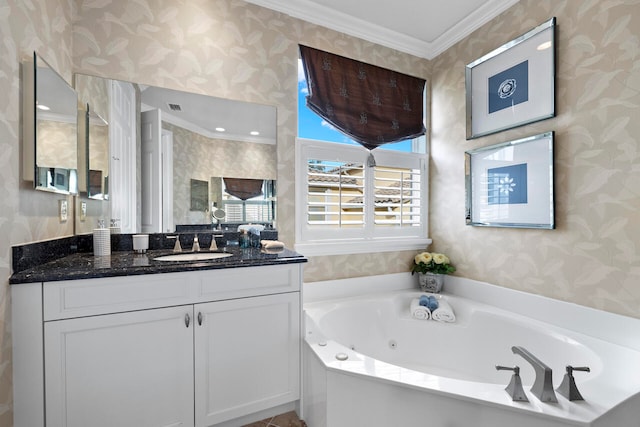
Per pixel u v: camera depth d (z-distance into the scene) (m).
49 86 1.28
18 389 1.06
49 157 1.28
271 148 2.07
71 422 1.13
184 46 1.83
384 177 2.51
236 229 2.00
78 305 1.13
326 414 1.29
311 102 2.17
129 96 1.72
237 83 1.96
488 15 2.12
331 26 2.23
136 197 1.77
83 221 1.66
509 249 2.00
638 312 1.40
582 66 1.60
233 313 1.41
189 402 1.32
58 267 1.23
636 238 1.41
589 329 1.57
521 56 1.89
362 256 2.39
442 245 2.54
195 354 1.33
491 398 1.04
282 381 1.52
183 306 1.31
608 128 1.50
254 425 1.50
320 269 2.23
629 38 1.42
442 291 2.48
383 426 1.19
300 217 2.17
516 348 1.17
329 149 2.28
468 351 2.00
